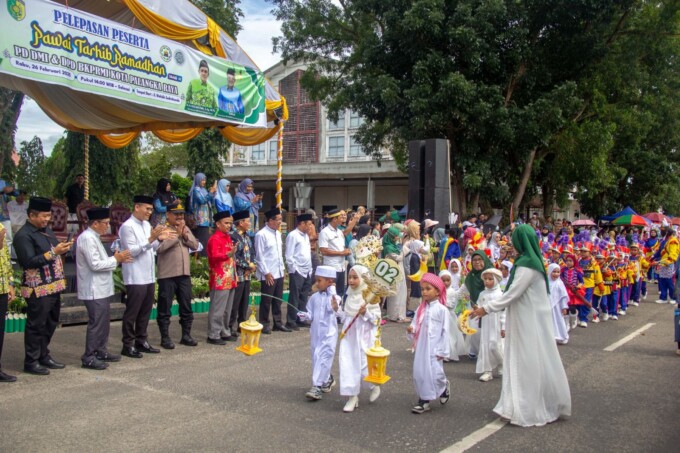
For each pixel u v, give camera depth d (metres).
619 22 21.88
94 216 7.77
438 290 6.40
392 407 6.55
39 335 7.43
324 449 5.22
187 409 6.25
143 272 8.51
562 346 10.23
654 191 38.44
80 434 5.45
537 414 5.96
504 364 6.17
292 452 5.14
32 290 7.33
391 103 19.72
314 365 6.64
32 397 6.53
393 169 35.62
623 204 39.66
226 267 9.55
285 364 8.33
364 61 22.27
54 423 5.73
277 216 10.59
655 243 22.25
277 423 5.89
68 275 11.28
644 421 6.17
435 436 5.62
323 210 42.66
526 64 21.38
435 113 19.11
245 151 45.62
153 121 13.66
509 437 5.64
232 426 5.76
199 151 21.86
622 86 24.92
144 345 8.78
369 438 5.54
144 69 9.85
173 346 9.19
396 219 14.65
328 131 42.53
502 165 21.55
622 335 11.44
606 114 25.12
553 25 20.89
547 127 20.20
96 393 6.73
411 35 19.55
